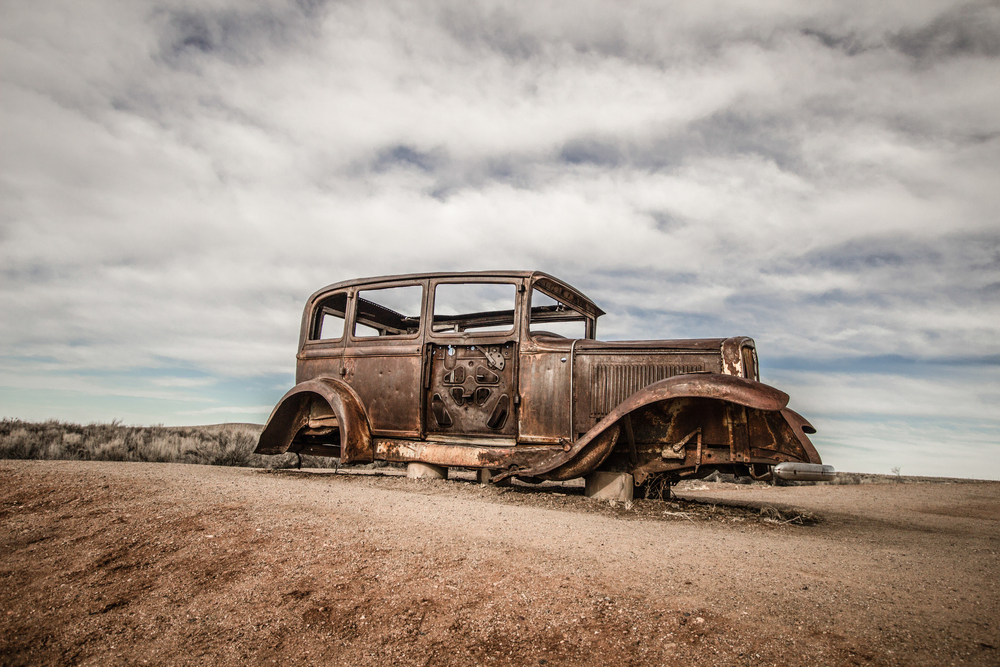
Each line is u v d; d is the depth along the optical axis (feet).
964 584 9.30
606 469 18.38
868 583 9.25
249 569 10.32
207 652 8.02
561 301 22.76
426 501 15.80
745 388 15.26
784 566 10.20
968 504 24.02
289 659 7.75
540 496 18.24
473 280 21.26
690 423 17.30
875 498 25.62
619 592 8.78
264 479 19.76
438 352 21.47
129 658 8.01
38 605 9.45
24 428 34.88
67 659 8.05
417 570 9.90
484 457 19.70
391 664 7.40
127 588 9.96
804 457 15.80
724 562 10.40
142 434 38.60
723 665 6.75
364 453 21.49
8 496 15.03
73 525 12.86
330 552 10.87
